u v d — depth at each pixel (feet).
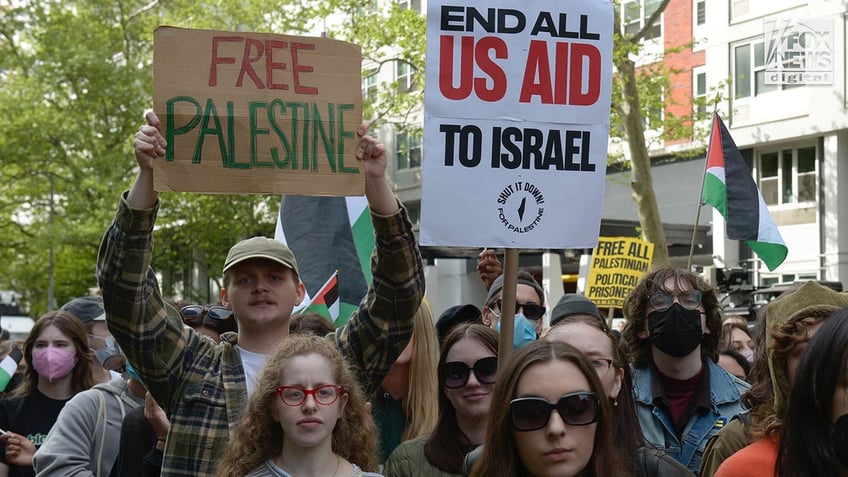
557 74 15.01
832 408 8.99
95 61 94.79
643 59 84.02
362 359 14.57
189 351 14.11
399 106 78.33
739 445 12.47
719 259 89.86
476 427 14.32
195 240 102.01
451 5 14.80
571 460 10.41
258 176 14.10
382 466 16.78
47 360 19.79
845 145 84.12
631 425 13.21
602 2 15.14
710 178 27.66
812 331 10.75
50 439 17.26
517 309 19.19
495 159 14.82
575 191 15.01
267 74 14.17
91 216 95.14
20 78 97.81
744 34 87.81
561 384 10.45
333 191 14.30
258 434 12.23
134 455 16.53
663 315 15.66
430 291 59.06
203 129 13.97
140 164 13.51
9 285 136.67
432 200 14.64
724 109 89.86
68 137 95.61
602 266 34.06
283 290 14.33
